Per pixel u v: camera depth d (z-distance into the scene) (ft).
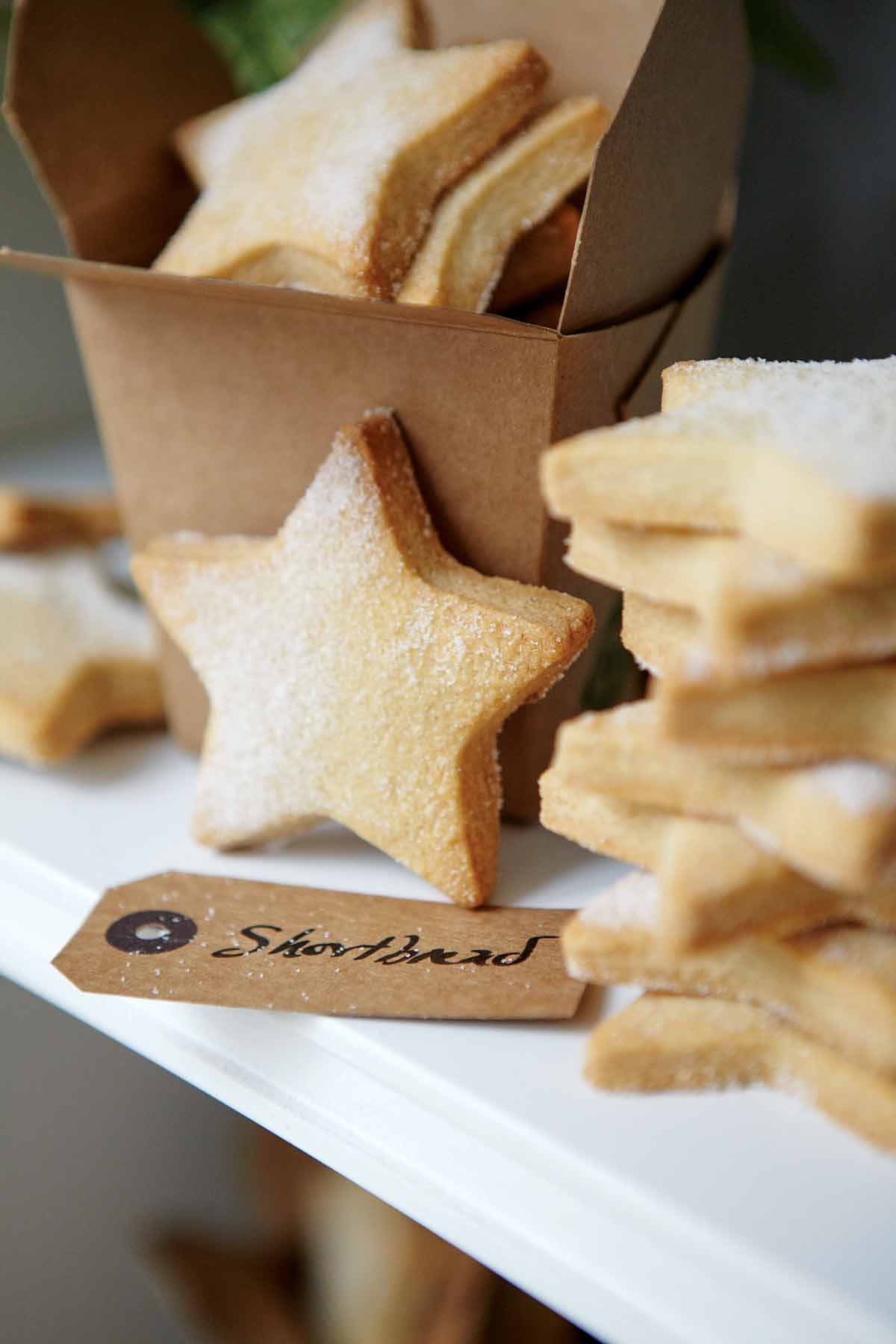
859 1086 1.03
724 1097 1.07
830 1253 0.99
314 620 1.21
